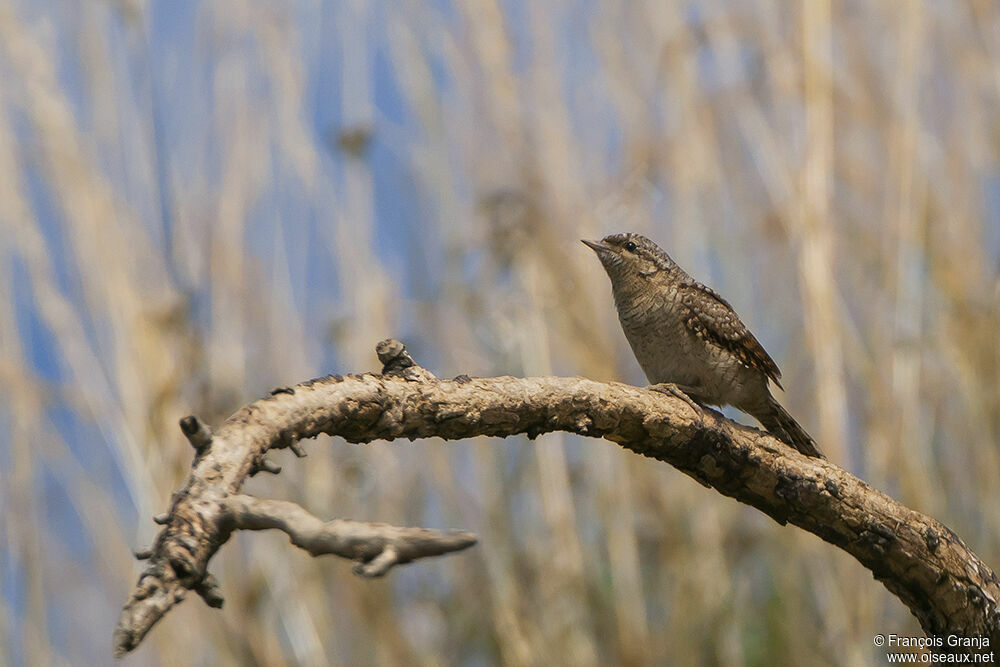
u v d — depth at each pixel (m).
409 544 2.78
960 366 10.66
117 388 10.16
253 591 10.59
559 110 11.66
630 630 10.38
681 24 11.59
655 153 11.30
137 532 10.61
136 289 10.41
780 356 11.11
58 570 10.45
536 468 11.10
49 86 10.66
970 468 10.48
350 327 11.14
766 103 11.05
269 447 3.80
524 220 10.91
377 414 4.43
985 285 11.11
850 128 11.31
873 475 9.98
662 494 11.13
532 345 10.69
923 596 5.82
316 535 2.88
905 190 10.67
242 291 10.87
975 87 11.55
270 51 11.45
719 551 10.85
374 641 10.67
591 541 10.99
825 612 10.41
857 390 10.46
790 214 10.38
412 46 11.91
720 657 10.38
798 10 10.76
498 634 10.42
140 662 10.23
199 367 10.23
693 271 11.18
